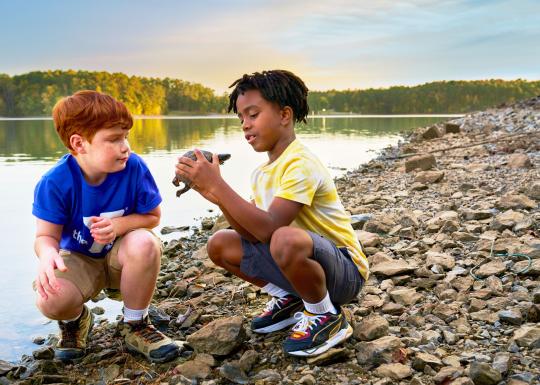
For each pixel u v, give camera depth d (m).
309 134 21.91
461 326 2.60
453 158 8.91
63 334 2.69
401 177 7.80
